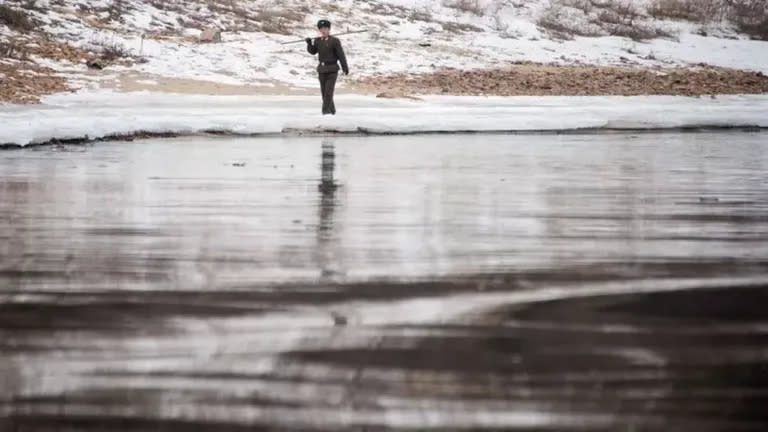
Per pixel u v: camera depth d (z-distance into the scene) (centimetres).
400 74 8794
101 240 1852
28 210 2300
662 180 3091
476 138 5050
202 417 812
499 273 1509
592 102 7369
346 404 842
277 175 3172
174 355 1008
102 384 906
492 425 790
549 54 10800
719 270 1546
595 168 3481
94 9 9394
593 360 979
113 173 3184
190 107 6128
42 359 995
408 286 1399
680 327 1128
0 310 1233
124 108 5903
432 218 2191
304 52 9081
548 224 2103
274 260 1628
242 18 10175
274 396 867
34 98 6238
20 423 801
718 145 4659
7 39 8006
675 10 13962
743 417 808
